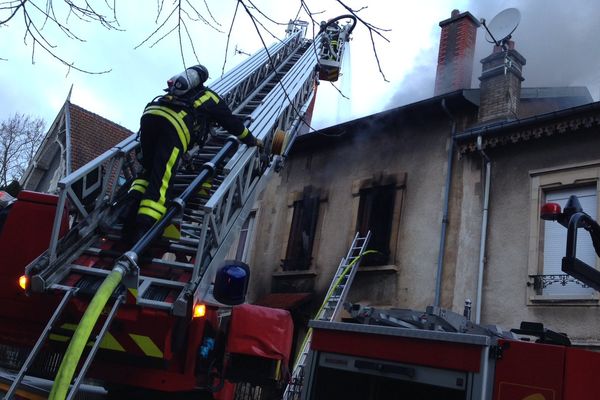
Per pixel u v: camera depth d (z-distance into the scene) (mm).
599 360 2881
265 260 12117
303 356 7910
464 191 9117
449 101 9656
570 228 2781
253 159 5457
